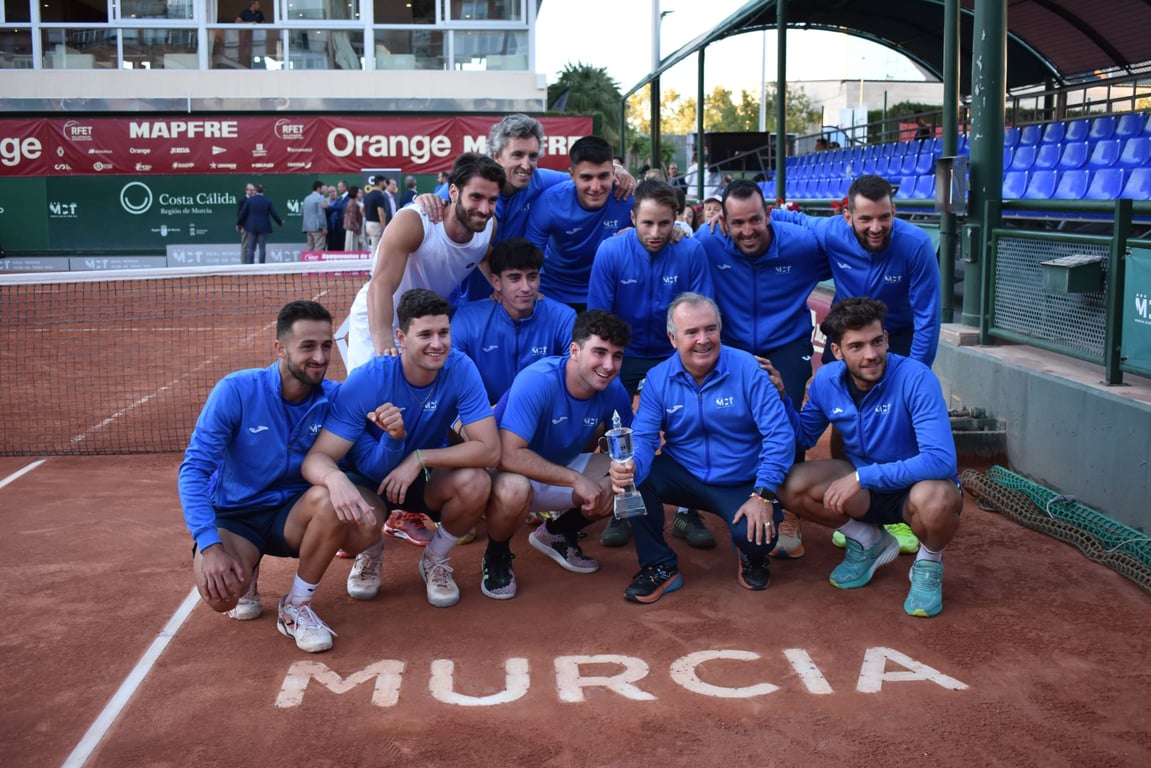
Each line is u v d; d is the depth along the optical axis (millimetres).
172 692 3764
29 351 11867
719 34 16391
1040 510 5562
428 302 4203
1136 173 11578
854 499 4523
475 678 3865
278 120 21609
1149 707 3592
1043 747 3346
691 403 4637
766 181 22859
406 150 21875
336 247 21125
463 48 22812
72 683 3834
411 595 4695
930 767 3240
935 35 16953
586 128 21984
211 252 22047
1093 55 16047
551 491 4750
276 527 4238
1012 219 12211
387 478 4375
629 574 4953
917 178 15516
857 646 4098
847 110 27172
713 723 3520
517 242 4902
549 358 4715
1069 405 5727
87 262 21797
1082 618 4340
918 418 4418
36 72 21703
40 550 5266
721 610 4480
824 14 16328
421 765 3283
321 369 4090
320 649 4074
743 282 5504
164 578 4887
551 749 3367
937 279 5238
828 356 5605
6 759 3318
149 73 21891
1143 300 5398
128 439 7773
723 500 4703
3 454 7316
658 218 4898
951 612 4418
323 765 3285
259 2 22359
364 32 22484
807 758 3301
